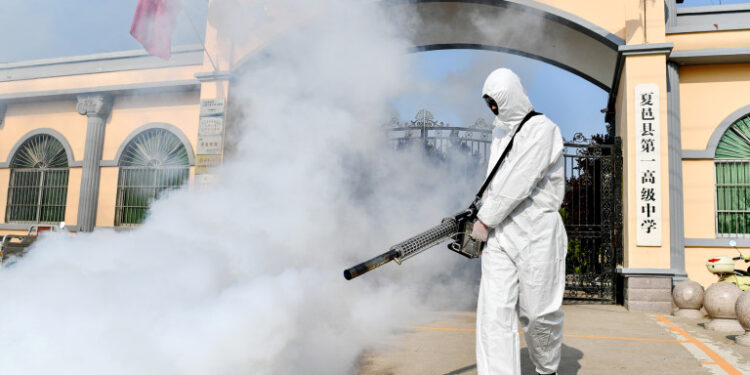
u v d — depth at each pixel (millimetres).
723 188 7203
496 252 2277
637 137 6742
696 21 7270
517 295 2262
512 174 2188
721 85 7281
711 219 7043
